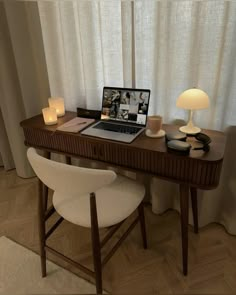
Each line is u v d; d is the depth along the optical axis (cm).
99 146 136
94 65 166
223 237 170
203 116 149
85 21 155
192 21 134
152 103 160
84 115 165
